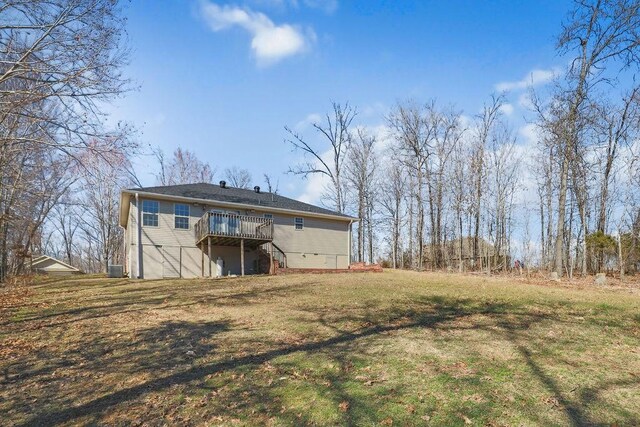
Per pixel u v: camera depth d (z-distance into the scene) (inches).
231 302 437.4
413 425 149.6
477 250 1259.8
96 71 410.3
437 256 1347.2
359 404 168.9
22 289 647.8
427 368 211.0
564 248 1105.4
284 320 338.6
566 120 847.7
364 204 1557.6
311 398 177.3
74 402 182.5
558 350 240.8
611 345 251.8
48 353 255.6
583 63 812.6
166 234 813.9
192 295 492.4
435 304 407.2
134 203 805.9
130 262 824.9
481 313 359.3
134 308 408.5
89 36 401.4
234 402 177.6
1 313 393.4
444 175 1369.3
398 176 1555.1
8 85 431.8
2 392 194.9
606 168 1014.4
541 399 170.1
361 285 579.8
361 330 299.0
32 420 165.8
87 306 426.3
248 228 824.9
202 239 791.1
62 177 914.7
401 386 187.0
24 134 479.5
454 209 1360.7
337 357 233.8
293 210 966.4
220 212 789.9
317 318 344.2
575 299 433.7
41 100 405.7
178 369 222.1
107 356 248.2
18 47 397.1
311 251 1000.9
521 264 1168.8
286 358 235.0
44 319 360.2
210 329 311.1
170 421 162.2
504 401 168.6
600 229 1011.3
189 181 1704.0
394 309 380.5
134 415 168.4
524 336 275.1
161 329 313.0
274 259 885.2
